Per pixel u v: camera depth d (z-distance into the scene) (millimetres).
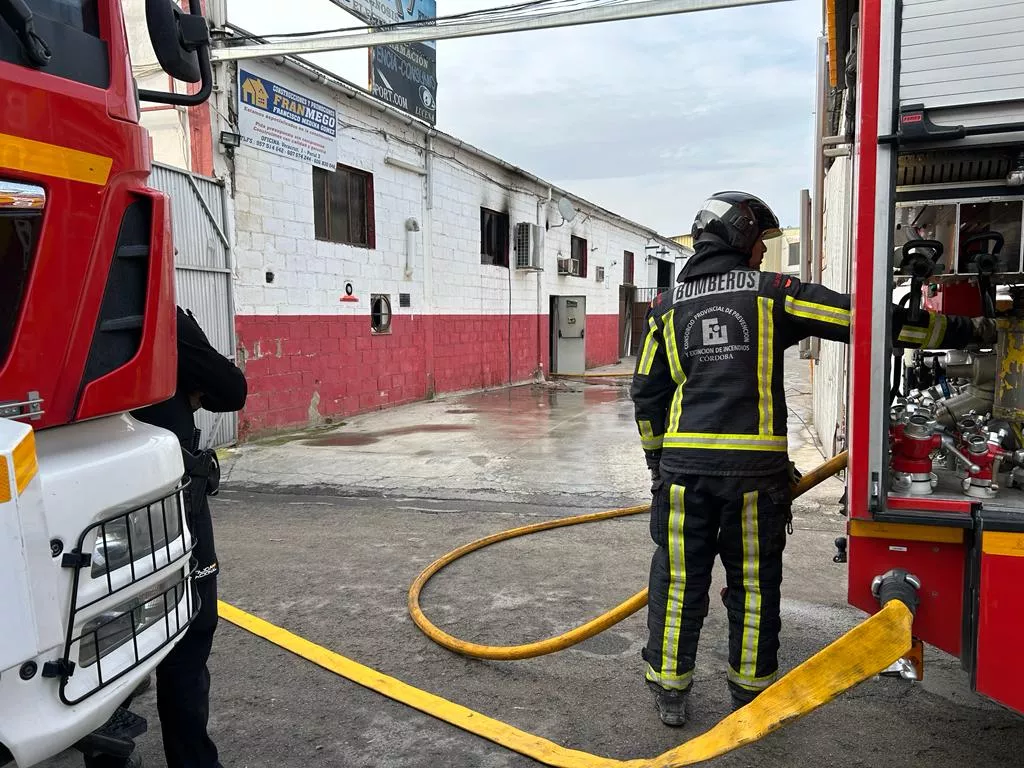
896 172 1946
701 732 2689
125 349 1815
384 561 4613
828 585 4055
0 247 1493
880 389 1996
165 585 1868
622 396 13953
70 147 1625
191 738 2273
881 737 2627
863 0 1930
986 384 2508
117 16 1812
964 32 1847
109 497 1633
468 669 3205
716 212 2592
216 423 8227
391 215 11555
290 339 9445
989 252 2227
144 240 1874
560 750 2551
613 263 22375
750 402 2479
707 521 2588
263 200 8891
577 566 4453
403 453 7977
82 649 1576
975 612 1939
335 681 3115
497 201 15078
